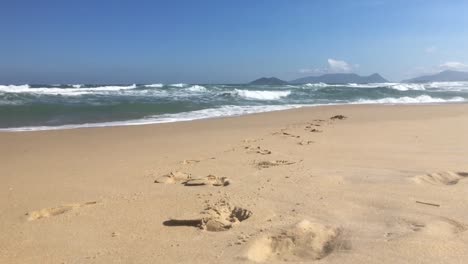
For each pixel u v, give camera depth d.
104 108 15.77
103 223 3.80
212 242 3.30
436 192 4.45
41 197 4.66
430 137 8.72
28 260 3.09
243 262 2.91
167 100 20.56
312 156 6.71
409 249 2.98
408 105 19.09
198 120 12.86
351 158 6.49
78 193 4.79
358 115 14.05
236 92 25.31
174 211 4.08
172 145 8.20
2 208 4.28
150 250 3.20
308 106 18.61
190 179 5.30
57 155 7.25
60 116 13.64
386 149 7.28
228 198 4.42
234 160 6.51
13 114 13.66
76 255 3.15
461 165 5.79
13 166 6.33
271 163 6.15
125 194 4.71
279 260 3.04
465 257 2.84
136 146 8.13
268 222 3.67
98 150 7.73
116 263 2.99
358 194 4.44
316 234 3.36
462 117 13.17
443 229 3.37
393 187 4.66
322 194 4.48
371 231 3.39
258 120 12.74
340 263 2.84
